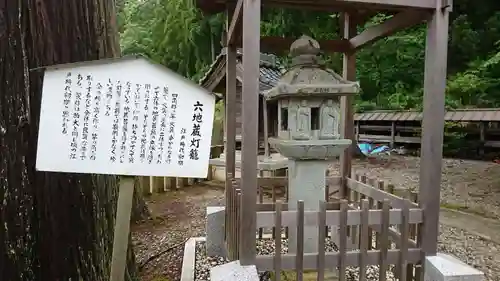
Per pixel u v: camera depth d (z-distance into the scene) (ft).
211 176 34.53
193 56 57.67
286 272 12.84
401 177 32.96
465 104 44.86
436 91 10.66
